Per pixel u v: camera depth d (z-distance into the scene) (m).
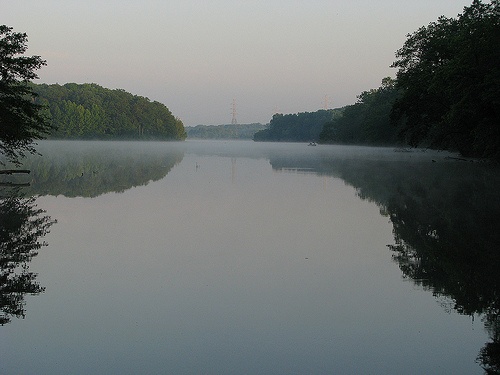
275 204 22.80
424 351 7.63
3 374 6.83
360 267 12.29
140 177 37.09
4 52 27.41
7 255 13.32
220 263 12.66
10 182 31.78
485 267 12.16
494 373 6.91
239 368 7.07
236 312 9.25
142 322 8.75
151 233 16.22
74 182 32.50
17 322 8.72
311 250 14.05
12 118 27.56
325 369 7.05
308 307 9.53
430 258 13.11
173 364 7.19
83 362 7.22
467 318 8.95
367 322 8.77
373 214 20.02
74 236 15.66
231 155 82.00
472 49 36.41
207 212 20.39
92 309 9.38
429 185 30.39
